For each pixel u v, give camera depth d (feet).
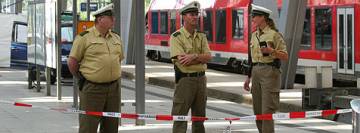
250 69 31.48
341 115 41.96
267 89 30.04
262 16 30.09
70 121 40.88
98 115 26.61
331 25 70.08
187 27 28.71
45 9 53.78
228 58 91.09
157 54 119.34
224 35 92.38
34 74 64.03
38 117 42.68
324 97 43.01
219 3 94.02
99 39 26.18
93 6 104.22
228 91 59.16
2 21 89.61
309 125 40.60
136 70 38.63
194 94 29.09
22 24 91.56
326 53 71.05
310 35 73.92
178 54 28.43
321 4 72.08
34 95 57.57
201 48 28.99
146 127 38.37
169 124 39.73
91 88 26.35
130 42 96.73
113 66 26.35
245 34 85.25
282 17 61.21
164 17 114.62
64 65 68.49
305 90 43.88
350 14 66.95
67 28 72.08
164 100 56.80
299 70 76.02
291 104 49.11
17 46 91.20
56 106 48.91
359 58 65.62
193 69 28.73
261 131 31.30
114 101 27.04
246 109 50.98
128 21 96.32
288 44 61.26
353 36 66.54
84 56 26.32
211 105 54.03
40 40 56.54
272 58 30.07
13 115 43.62
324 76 43.60
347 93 42.88
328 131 37.99
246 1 85.35
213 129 37.99
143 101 38.68
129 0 95.86
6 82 71.87
